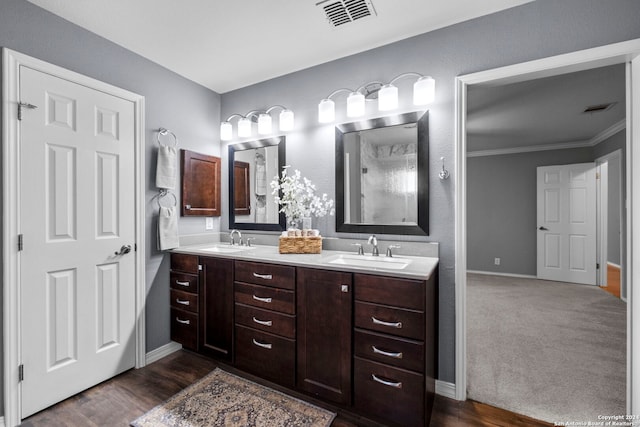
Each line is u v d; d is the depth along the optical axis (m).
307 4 1.72
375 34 2.01
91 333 1.95
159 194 2.39
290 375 1.83
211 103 2.86
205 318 2.21
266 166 2.68
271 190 2.64
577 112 3.51
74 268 1.87
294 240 2.13
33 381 1.68
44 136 1.73
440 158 1.94
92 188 1.96
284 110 2.45
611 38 1.51
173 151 2.43
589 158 4.76
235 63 2.39
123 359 2.12
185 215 2.57
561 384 1.96
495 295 4.06
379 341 1.57
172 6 1.73
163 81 2.43
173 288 2.42
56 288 1.79
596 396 1.83
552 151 5.02
